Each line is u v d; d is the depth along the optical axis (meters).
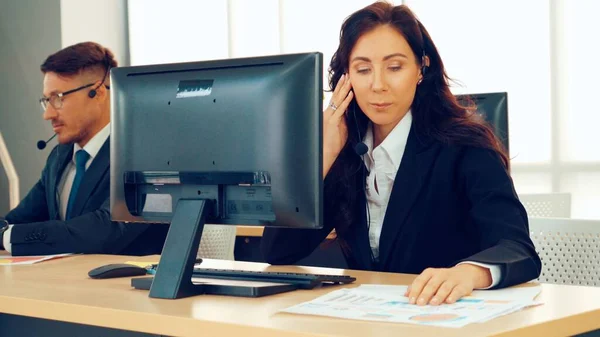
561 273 1.98
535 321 1.21
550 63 4.58
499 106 3.04
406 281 1.71
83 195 2.59
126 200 1.78
